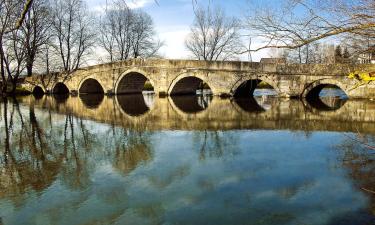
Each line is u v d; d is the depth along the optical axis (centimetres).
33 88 4522
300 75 2872
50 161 1151
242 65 3073
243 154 1197
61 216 747
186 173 1007
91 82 4294
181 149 1287
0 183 946
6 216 752
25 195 863
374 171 979
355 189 855
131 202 810
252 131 1599
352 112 2150
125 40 4750
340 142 1334
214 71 3188
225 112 2259
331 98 3155
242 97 3350
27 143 1407
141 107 2647
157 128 1714
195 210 763
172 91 3478
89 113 2298
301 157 1141
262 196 828
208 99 3206
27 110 2472
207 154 1207
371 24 388
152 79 3503
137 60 3581
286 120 1891
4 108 2602
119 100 3316
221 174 990
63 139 1477
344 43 482
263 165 1065
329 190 852
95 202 814
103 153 1244
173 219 724
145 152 1250
